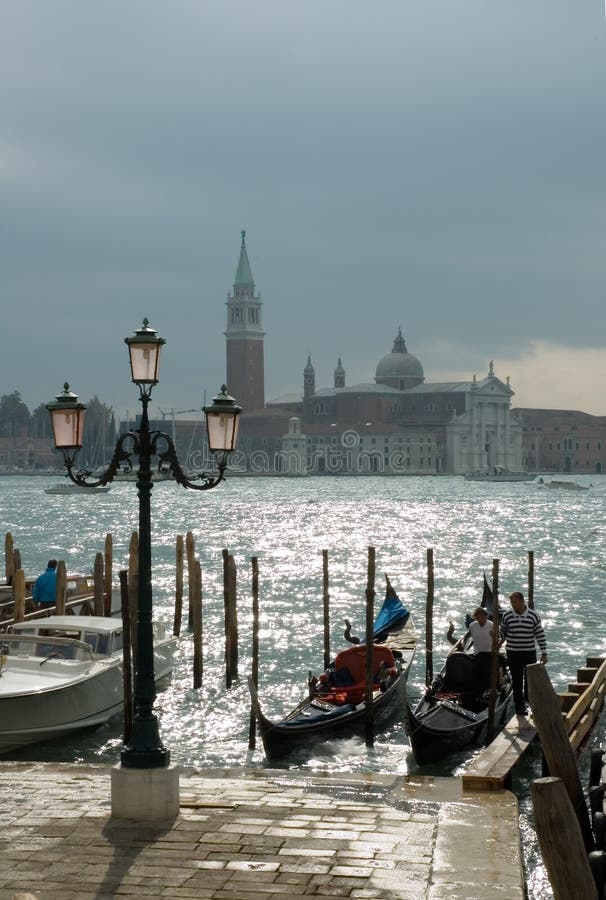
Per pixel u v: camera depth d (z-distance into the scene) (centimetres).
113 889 1094
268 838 1242
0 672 2261
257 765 2169
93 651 2452
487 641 2306
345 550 7362
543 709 1037
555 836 805
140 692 1345
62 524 10475
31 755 2189
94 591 3247
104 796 1403
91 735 2323
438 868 1150
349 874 1134
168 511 13050
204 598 4672
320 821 1304
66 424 1430
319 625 3981
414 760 2158
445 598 4816
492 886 1102
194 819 1309
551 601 4744
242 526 10131
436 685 2362
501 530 9525
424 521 10931
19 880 1115
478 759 1642
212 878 1123
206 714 2630
